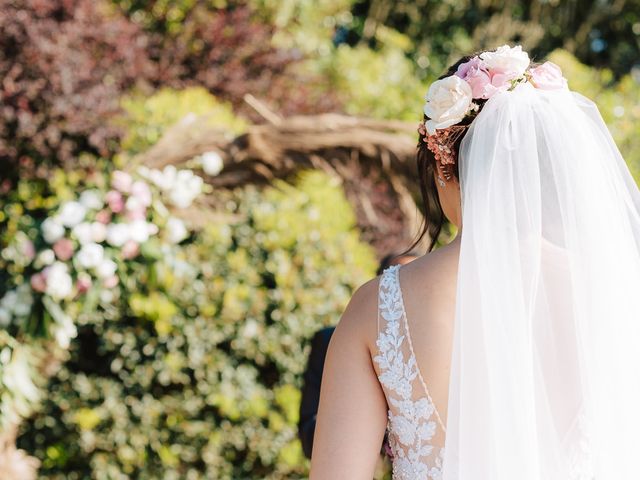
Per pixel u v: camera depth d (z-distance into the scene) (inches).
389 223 198.5
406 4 373.1
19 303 130.5
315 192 181.0
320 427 53.7
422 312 52.4
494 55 56.9
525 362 50.8
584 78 271.1
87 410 152.9
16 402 132.0
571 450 51.8
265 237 161.2
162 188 141.7
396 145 140.6
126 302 152.4
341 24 362.3
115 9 253.4
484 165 53.9
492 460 50.3
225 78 248.2
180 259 147.9
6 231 157.6
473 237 52.5
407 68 308.5
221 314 154.3
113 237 133.4
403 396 51.9
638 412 52.0
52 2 200.2
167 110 196.7
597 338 52.1
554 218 54.3
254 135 146.3
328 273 162.6
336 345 54.7
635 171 230.7
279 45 282.0
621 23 402.9
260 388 157.9
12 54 184.9
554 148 54.9
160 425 155.6
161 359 153.5
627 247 55.2
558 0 392.2
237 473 159.5
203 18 258.7
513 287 51.6
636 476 51.8
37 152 181.6
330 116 147.6
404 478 53.2
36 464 148.8
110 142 186.5
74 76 189.5
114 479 153.8
